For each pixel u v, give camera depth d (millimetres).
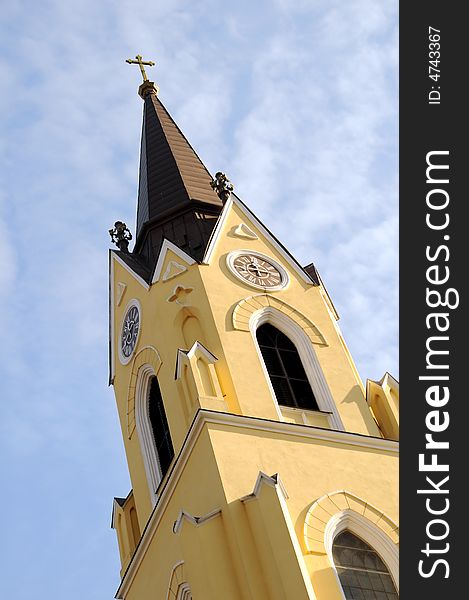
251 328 50375
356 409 49094
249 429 45531
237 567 41062
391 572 43188
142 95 68500
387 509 45000
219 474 43406
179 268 52531
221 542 41688
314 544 42625
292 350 51031
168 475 46719
